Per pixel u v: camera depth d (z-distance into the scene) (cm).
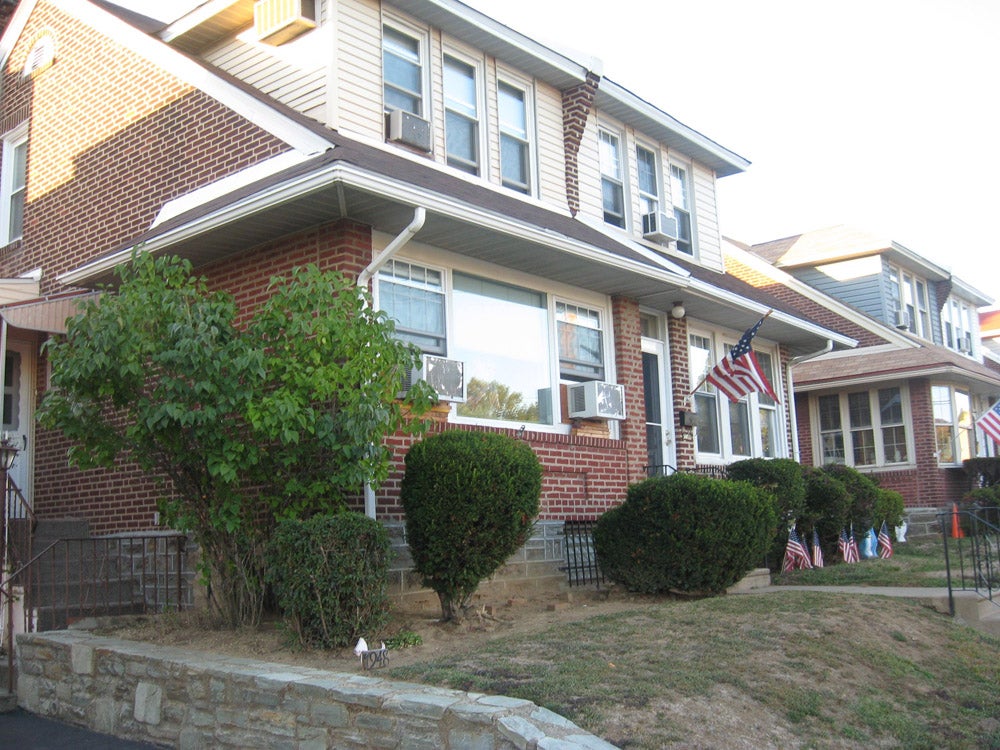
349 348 820
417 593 948
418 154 1172
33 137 1362
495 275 1124
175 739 697
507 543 856
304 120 1052
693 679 630
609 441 1234
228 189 1046
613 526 1041
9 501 948
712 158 1733
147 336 792
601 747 501
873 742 620
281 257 992
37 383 1246
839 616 825
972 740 654
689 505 997
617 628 770
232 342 788
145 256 835
